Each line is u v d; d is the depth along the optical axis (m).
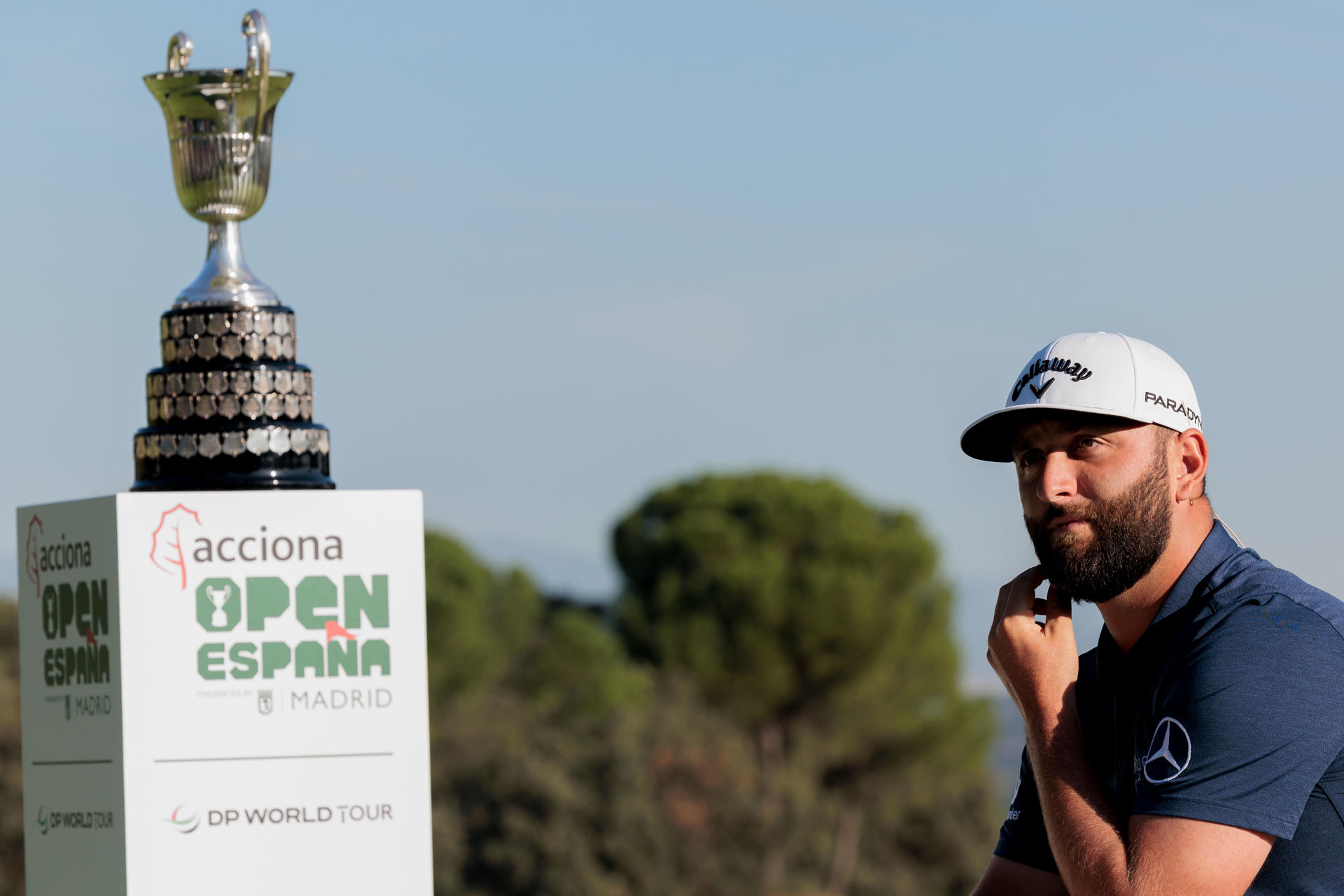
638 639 96.31
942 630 91.88
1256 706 5.09
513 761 63.59
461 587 96.19
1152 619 5.64
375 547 5.24
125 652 5.02
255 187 5.50
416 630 5.25
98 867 5.19
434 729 75.44
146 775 5.02
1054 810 5.46
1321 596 5.42
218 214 5.46
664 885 62.56
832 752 88.56
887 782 87.75
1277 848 5.16
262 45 5.40
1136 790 5.30
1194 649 5.33
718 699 90.12
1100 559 5.50
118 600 5.03
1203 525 5.66
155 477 5.34
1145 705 5.45
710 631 90.12
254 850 5.09
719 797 66.81
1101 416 5.50
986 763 91.25
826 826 76.00
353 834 5.17
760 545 93.94
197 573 5.08
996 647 5.84
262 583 5.14
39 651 5.60
